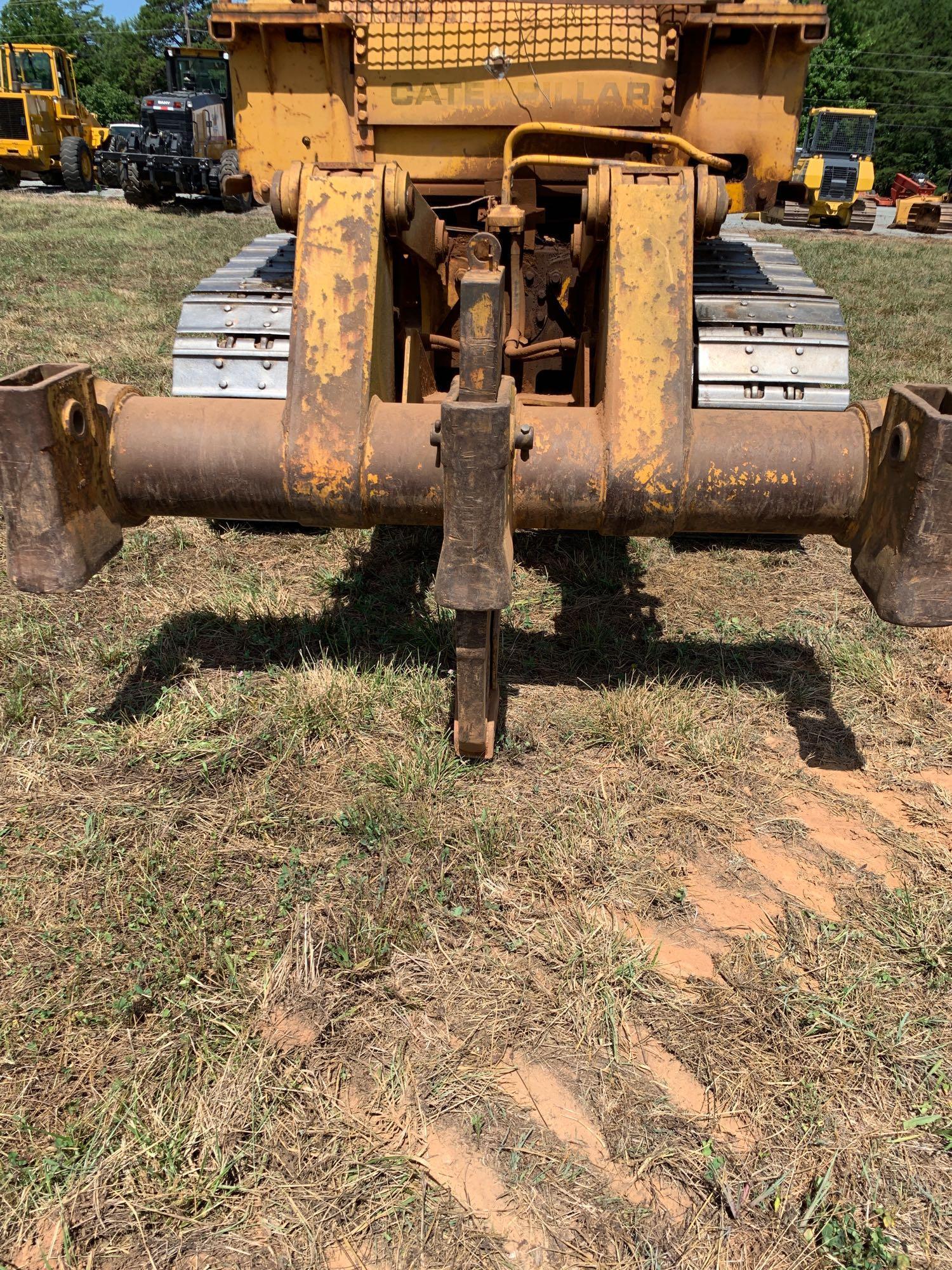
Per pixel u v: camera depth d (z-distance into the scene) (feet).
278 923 8.68
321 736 11.14
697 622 14.19
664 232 10.27
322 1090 7.24
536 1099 7.26
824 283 46.21
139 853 9.39
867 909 9.05
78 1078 7.29
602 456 9.57
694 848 9.82
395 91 14.26
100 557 9.49
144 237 51.08
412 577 15.15
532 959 8.43
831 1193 6.66
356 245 10.28
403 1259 6.23
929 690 12.66
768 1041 7.70
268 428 9.75
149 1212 6.47
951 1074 7.46
